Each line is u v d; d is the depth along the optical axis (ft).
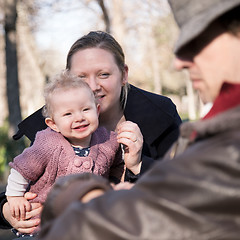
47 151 7.14
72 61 7.99
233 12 3.20
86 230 2.82
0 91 89.45
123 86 8.41
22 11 44.11
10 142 27.68
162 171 2.90
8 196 7.26
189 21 3.30
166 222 2.70
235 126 2.94
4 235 16.80
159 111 8.47
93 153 7.47
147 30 92.79
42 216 3.62
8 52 27.76
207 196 2.66
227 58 3.27
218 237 2.61
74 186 3.53
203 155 2.80
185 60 3.52
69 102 7.15
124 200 2.87
